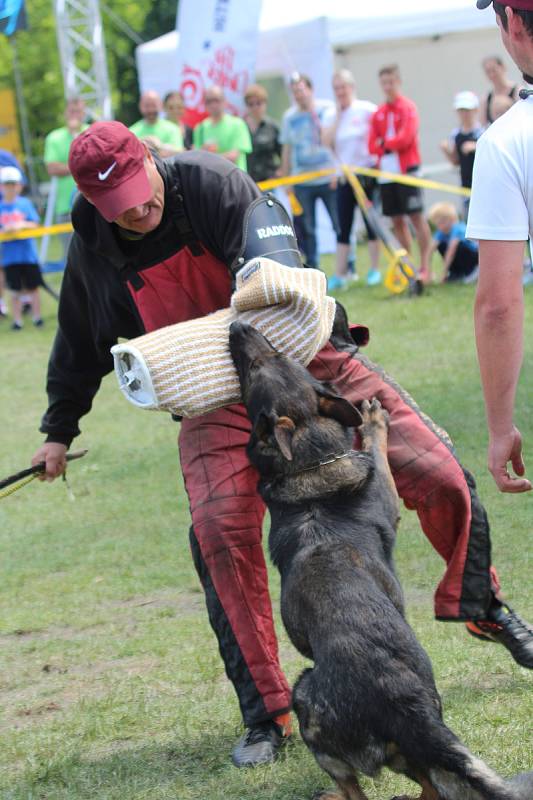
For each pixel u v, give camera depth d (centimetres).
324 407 462
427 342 1313
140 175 452
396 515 458
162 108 2050
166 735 502
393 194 1694
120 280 495
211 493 476
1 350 1678
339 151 1742
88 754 491
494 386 395
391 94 1712
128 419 1204
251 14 1950
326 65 2148
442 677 519
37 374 1477
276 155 1952
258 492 465
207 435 486
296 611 416
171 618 661
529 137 371
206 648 601
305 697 395
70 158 451
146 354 451
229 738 493
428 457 486
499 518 746
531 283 1608
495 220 376
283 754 468
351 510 441
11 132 4416
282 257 473
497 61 1688
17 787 460
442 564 688
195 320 473
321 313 470
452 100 2383
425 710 370
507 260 378
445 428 954
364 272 1977
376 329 1420
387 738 372
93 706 538
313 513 440
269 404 454
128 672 582
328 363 505
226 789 439
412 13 2194
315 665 398
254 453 459
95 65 2419
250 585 473
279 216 482
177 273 486
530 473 823
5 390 1398
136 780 456
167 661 591
